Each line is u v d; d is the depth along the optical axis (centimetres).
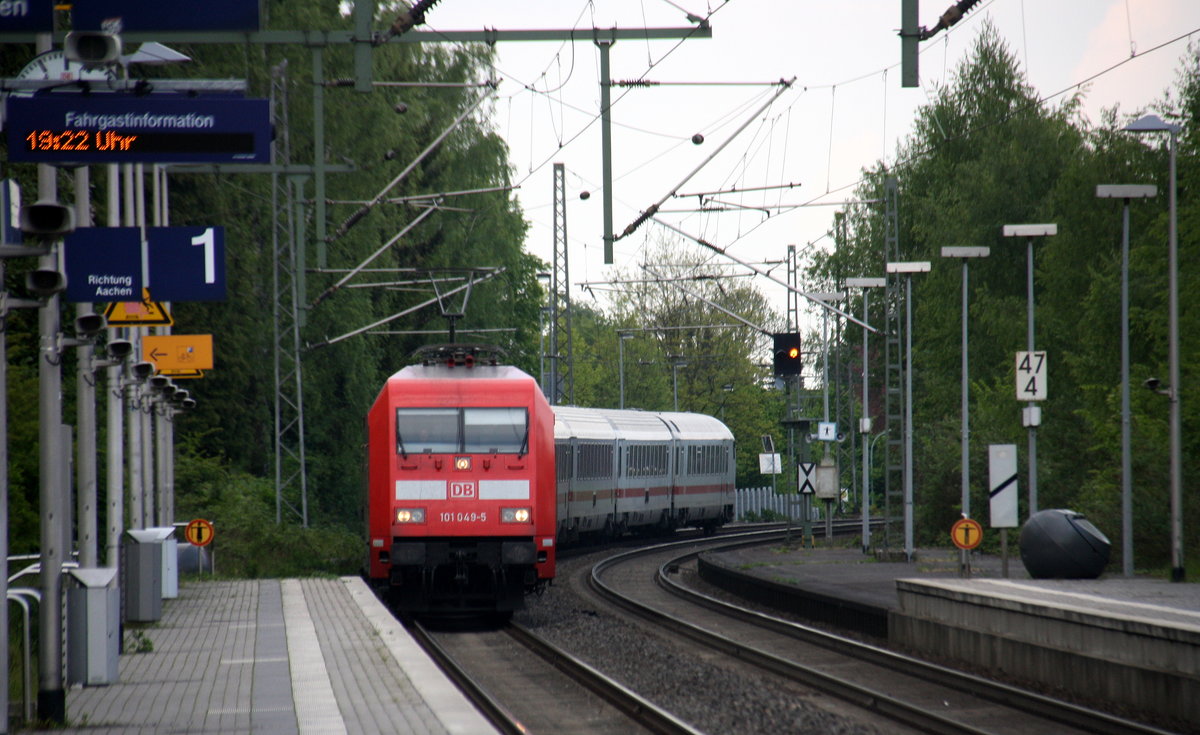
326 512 19512
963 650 7025
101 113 4547
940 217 19175
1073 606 6091
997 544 14825
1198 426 12606
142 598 7312
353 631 7075
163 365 11062
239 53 15575
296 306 14450
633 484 18538
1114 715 5178
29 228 4138
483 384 8838
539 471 8781
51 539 4600
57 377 4694
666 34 6762
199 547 11500
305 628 7231
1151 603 6700
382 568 8706
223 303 16625
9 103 4516
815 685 6419
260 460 18625
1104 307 15500
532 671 6975
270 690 5078
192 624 7488
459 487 8688
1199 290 14000
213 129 4584
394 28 6575
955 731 4991
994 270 18725
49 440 4641
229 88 4612
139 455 9056
